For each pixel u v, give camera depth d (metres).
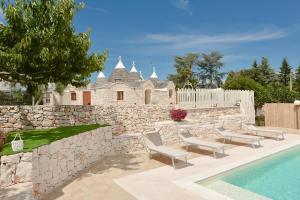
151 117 14.88
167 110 15.77
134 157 10.89
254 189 7.68
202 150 12.06
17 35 7.96
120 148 11.69
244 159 10.16
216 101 19.62
